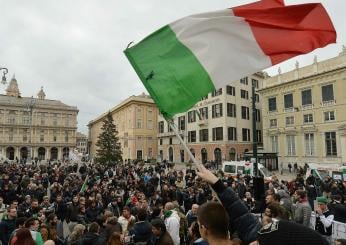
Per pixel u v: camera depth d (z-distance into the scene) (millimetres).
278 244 1611
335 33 4043
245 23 4109
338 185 14953
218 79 3986
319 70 38781
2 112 92125
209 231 1996
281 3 4160
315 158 38750
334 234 7566
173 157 60219
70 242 6539
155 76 3924
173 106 3830
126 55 4027
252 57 4074
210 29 4105
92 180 17516
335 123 36594
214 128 49188
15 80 101938
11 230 7180
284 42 4070
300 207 7418
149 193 14578
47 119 98375
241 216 2428
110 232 5887
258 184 6855
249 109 51875
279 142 43844
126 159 64938
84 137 153375
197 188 12453
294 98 42156
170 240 5285
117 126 77375
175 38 4074
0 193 12617
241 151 48875
